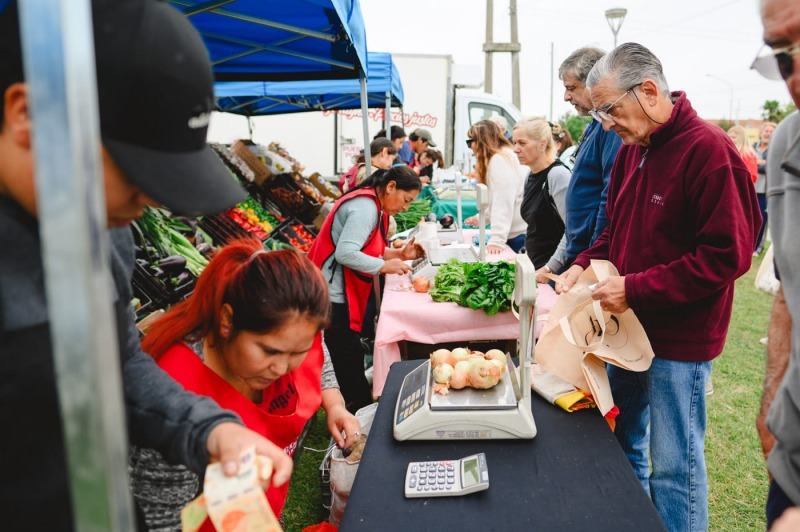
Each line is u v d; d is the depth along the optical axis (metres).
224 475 0.74
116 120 0.62
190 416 0.84
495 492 1.22
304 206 5.23
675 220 1.71
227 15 2.42
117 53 0.61
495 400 1.45
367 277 2.90
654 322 1.77
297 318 1.02
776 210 1.07
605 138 2.46
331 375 1.65
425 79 8.88
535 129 3.05
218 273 1.08
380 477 1.30
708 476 2.61
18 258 0.64
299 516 2.35
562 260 2.80
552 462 1.33
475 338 2.47
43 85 0.42
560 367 1.68
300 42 2.97
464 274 2.68
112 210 0.70
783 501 1.09
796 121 1.04
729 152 1.60
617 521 1.12
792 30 0.88
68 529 0.70
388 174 2.84
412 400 1.52
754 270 6.71
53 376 0.65
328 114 9.09
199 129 0.69
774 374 1.18
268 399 1.27
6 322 0.63
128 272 0.90
